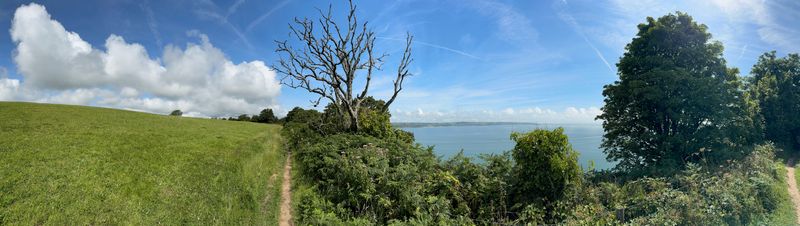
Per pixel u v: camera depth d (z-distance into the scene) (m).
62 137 15.99
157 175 12.68
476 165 16.91
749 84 35.19
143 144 17.22
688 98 20.52
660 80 20.73
